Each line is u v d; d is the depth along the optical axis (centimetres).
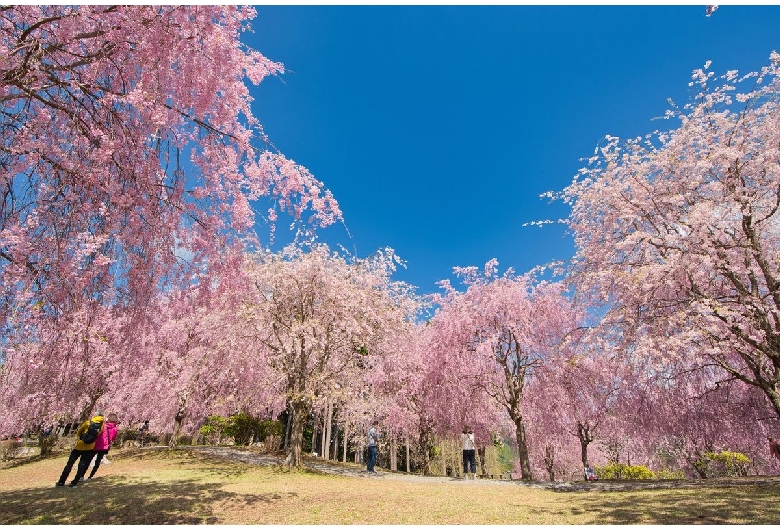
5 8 405
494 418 1823
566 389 1391
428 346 1611
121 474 1034
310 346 1232
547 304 1437
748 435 1228
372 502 688
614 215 941
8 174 396
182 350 1498
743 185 821
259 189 602
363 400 1725
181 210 509
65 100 450
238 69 518
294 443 1224
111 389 1400
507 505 668
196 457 1420
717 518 498
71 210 421
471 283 1569
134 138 455
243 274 595
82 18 405
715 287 846
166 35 434
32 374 439
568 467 2200
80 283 396
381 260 1452
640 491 824
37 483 948
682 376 1096
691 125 848
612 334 870
